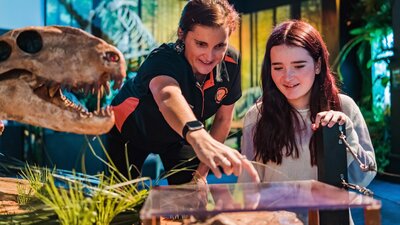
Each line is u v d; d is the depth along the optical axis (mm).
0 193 1632
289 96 1552
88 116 1238
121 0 6098
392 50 5883
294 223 1020
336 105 1630
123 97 2061
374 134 6000
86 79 1245
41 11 5543
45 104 1276
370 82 6438
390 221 3289
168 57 1681
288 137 1606
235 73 1937
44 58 1269
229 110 2051
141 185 1479
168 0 6301
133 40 6184
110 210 1146
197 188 1036
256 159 1691
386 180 5449
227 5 1711
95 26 6004
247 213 1054
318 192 939
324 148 1176
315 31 1590
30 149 5461
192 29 1639
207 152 1040
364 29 6297
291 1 6371
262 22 6500
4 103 1285
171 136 2018
